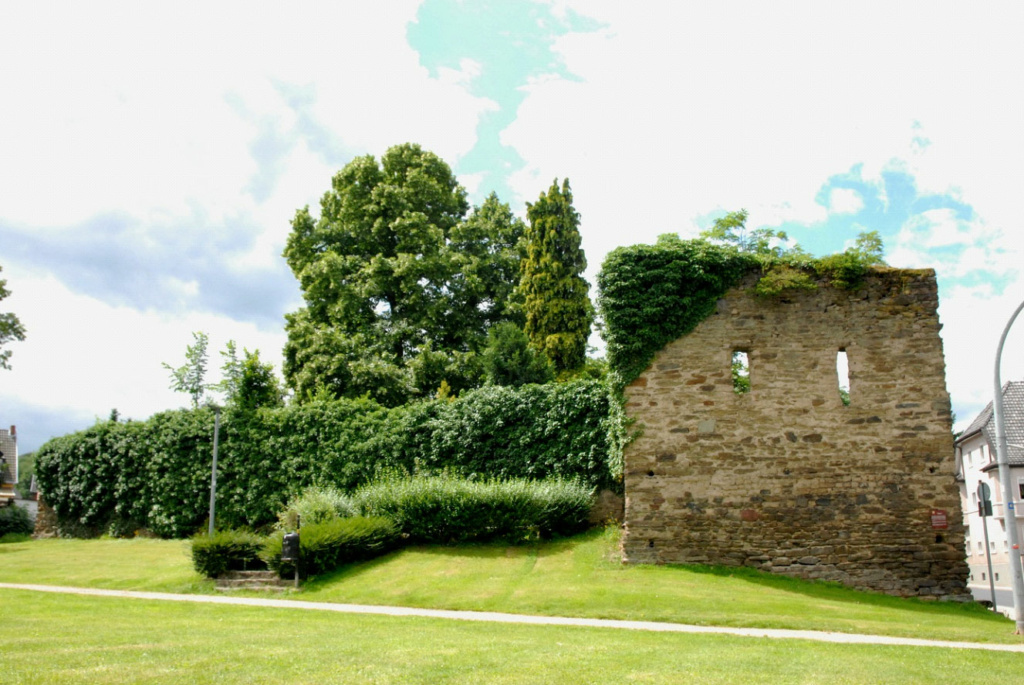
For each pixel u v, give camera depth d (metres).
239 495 24.80
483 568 16.67
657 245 18.59
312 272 33.84
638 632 11.54
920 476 17.20
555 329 31.30
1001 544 42.03
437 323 33.94
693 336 18.14
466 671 7.98
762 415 17.69
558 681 7.67
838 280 17.98
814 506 17.23
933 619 14.04
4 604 12.95
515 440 21.64
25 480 74.69
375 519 18.58
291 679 7.36
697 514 17.39
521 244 36.03
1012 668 9.38
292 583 16.20
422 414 23.27
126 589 16.56
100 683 6.92
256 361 26.73
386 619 12.40
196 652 8.59
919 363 17.67
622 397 18.06
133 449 27.12
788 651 10.04
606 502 20.30
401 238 34.53
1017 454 40.53
